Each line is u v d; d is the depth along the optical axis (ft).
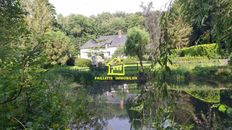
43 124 8.73
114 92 63.05
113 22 227.61
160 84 6.15
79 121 10.89
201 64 46.68
